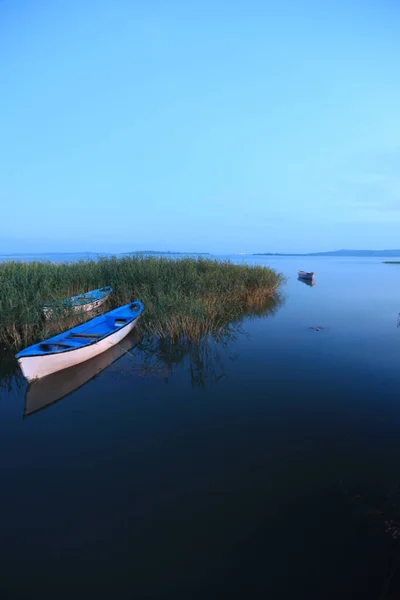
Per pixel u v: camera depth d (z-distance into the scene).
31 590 2.84
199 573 2.99
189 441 5.02
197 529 3.45
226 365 8.10
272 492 3.97
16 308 9.27
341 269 53.03
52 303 9.54
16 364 8.02
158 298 11.02
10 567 3.04
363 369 7.86
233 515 3.63
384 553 3.15
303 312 14.66
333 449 4.80
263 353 9.00
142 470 4.37
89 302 11.30
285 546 3.24
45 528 3.46
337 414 5.77
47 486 4.07
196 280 13.37
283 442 4.98
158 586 2.88
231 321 12.44
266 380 7.23
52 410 5.93
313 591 2.83
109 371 7.68
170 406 6.08
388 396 6.46
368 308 15.75
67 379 7.22
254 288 16.86
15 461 4.54
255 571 3.01
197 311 9.64
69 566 3.05
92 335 8.59
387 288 24.36
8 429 5.33
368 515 3.59
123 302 13.57
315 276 37.00
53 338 7.96
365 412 5.85
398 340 10.27
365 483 4.10
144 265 15.86
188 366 8.02
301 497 3.88
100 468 4.41
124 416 5.73
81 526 3.49
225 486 4.08
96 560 3.11
